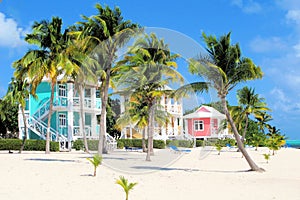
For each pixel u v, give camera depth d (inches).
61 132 1317.7
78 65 757.9
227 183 435.2
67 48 761.0
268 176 514.6
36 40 810.2
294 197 346.9
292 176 516.4
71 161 673.6
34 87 839.1
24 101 1056.2
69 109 1279.5
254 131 2066.9
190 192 368.2
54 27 820.0
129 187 305.4
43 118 1330.0
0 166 559.2
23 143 1046.4
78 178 439.8
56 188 368.8
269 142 1114.7
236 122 1427.2
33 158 749.9
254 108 1386.6
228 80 584.7
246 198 341.4
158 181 431.8
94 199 319.0
